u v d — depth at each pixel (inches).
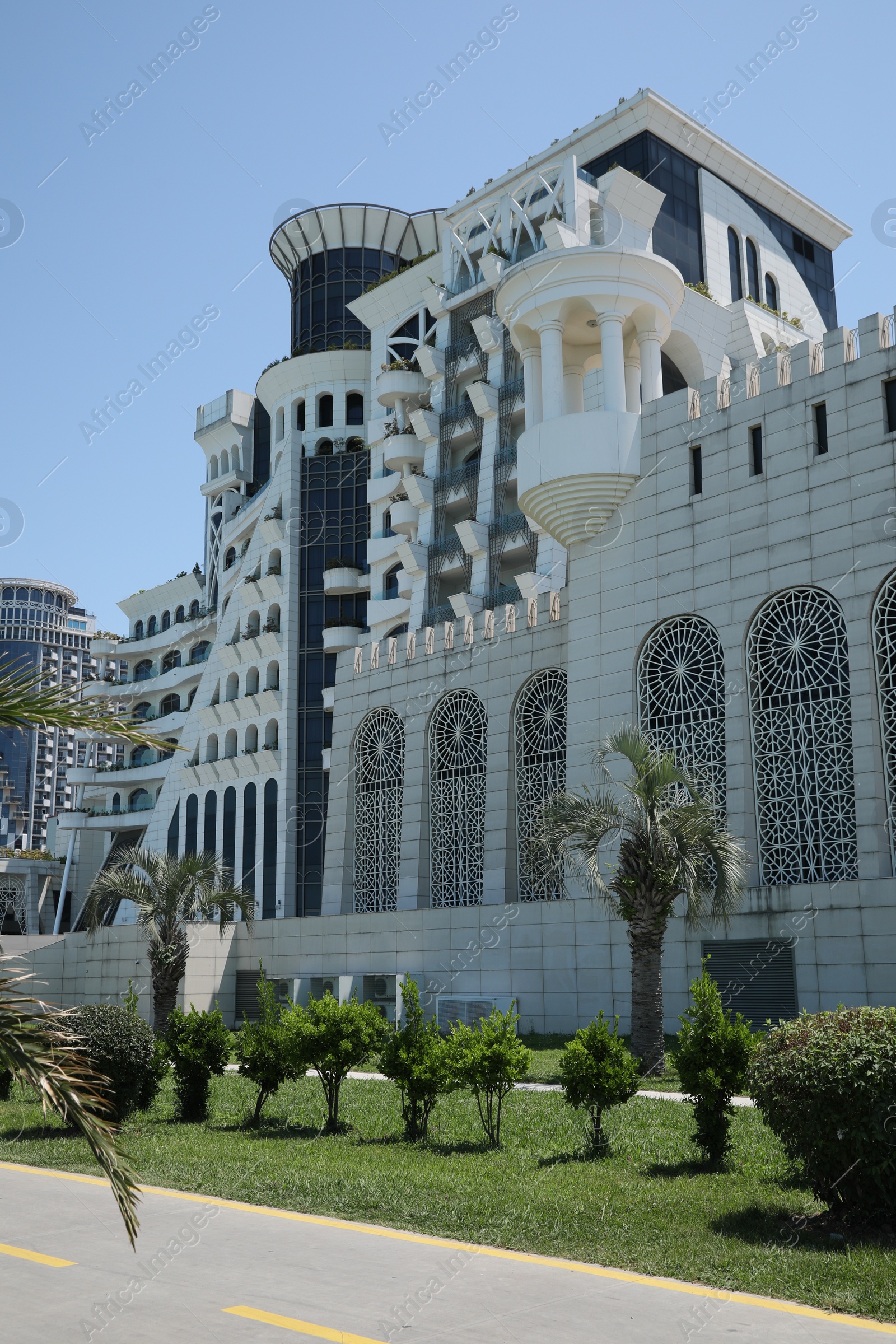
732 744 1243.2
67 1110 273.7
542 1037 1347.2
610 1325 318.3
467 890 1610.5
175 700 3572.8
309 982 1712.6
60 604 7421.3
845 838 1146.7
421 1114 704.4
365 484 2785.4
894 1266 374.9
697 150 2186.3
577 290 1455.5
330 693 2642.7
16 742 6865.2
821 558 1200.2
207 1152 654.5
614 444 1407.5
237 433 3462.1
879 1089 424.5
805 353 1252.5
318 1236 434.0
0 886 3786.9
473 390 2188.7
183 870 1528.1
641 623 1374.3
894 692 1124.5
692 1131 683.4
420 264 2549.2
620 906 1034.7
